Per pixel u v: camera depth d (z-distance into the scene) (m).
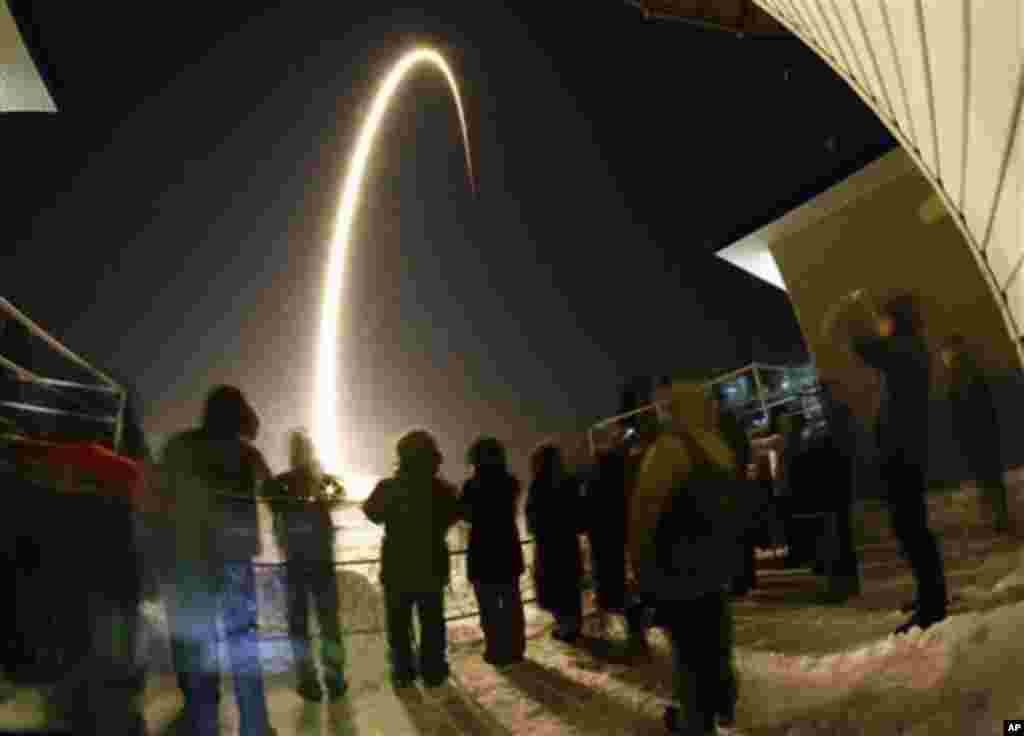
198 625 4.11
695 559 3.40
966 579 5.04
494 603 6.31
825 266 11.90
